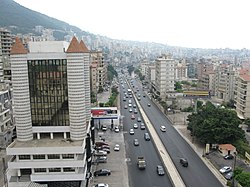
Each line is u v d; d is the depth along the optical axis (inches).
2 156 3639.3
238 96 5674.2
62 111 2903.5
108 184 2906.0
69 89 2822.3
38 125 2928.2
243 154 3535.9
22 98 2815.0
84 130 2910.9
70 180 2706.7
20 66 2763.3
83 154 2787.9
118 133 4724.4
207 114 4227.4
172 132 4778.5
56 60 2805.1
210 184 2893.7
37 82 2844.5
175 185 2834.6
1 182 2923.2
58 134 3056.1
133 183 2935.5
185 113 6122.1
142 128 4982.8
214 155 3636.8
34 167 2672.2
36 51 2906.0
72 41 2787.9
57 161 2669.8
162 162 3481.8
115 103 6791.3
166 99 6614.2
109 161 3513.8
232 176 2888.8
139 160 3316.9
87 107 3503.9
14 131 4301.2
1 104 3964.1
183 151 3848.4
